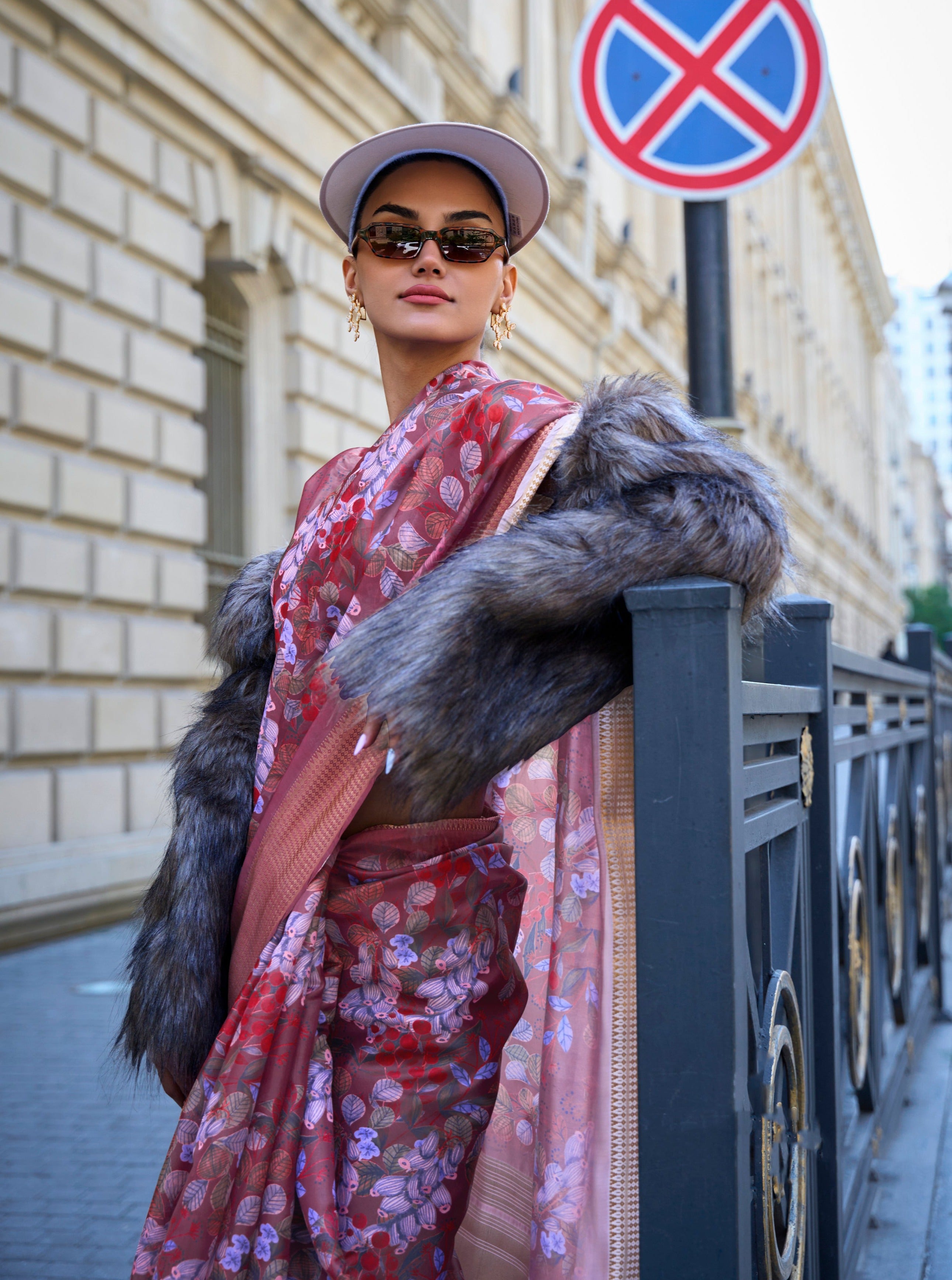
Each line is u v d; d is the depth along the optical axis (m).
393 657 1.18
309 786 1.34
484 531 1.34
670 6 3.08
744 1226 1.10
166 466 7.05
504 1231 1.43
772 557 1.22
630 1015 1.33
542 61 13.73
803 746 1.89
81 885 6.19
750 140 3.04
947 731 7.77
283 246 8.19
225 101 7.35
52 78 6.08
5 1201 2.87
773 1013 1.50
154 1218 1.30
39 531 6.09
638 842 1.14
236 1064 1.26
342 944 1.34
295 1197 1.27
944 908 6.57
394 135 1.45
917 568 78.75
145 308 6.84
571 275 12.83
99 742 6.48
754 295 24.53
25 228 5.93
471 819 1.36
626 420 1.30
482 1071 1.35
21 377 5.93
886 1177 2.89
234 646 1.63
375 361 9.37
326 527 1.45
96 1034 4.41
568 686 1.20
